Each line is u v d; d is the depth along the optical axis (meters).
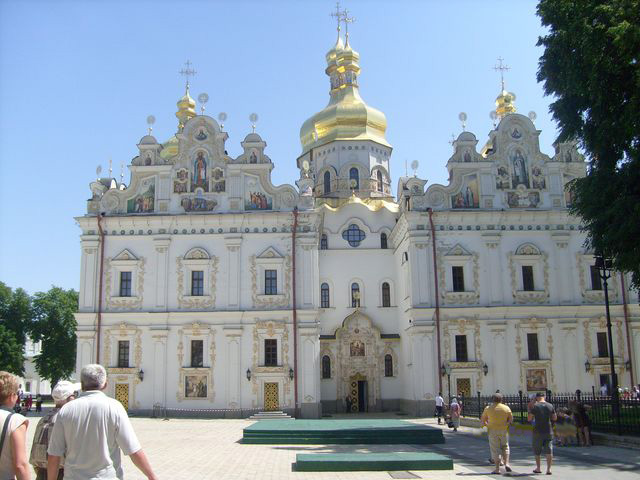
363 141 65.75
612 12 26.92
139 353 47.72
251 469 20.34
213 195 50.00
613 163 29.23
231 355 47.44
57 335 76.50
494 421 19.31
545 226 51.19
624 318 50.00
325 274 58.28
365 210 59.66
